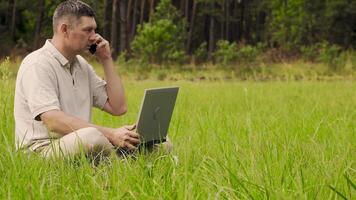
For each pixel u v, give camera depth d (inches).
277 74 1397.6
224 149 245.0
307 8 1844.2
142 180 189.2
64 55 251.3
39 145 241.9
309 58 1579.7
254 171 195.8
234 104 562.3
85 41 252.1
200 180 184.2
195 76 1371.8
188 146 241.0
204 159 204.2
